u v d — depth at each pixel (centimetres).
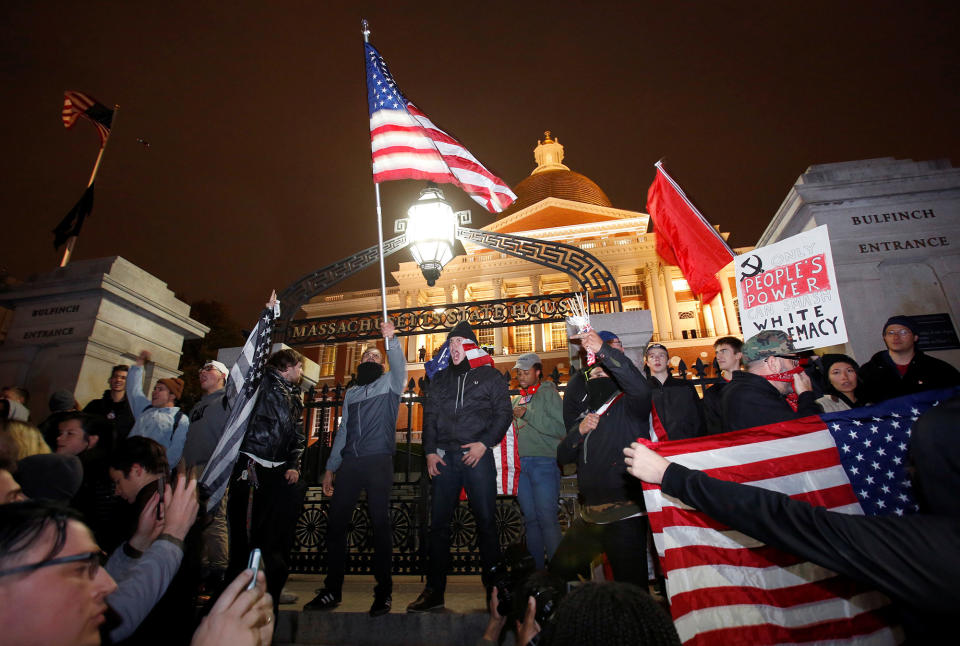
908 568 118
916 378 378
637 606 103
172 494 209
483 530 365
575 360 581
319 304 3919
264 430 387
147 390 717
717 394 443
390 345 443
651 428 344
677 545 248
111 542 265
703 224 668
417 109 573
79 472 301
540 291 3803
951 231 484
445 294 3934
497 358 3459
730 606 234
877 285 476
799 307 445
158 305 737
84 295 679
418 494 550
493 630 210
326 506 525
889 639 223
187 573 225
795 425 267
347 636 359
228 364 642
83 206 955
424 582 497
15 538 109
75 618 111
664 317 3531
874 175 506
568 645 101
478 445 372
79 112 1130
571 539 323
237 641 123
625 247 3688
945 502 124
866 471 251
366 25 592
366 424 417
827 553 130
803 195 509
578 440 339
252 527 375
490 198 579
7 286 693
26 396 505
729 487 153
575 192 4938
